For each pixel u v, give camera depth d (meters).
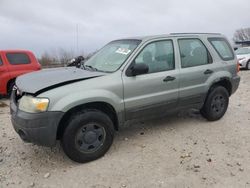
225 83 6.41
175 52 5.47
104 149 4.63
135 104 4.90
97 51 5.94
